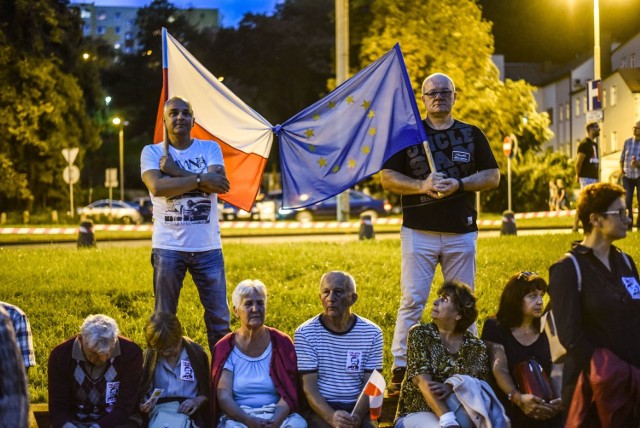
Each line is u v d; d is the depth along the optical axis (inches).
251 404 275.0
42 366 344.8
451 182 279.4
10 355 167.8
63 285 477.7
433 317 267.0
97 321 256.8
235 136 311.7
